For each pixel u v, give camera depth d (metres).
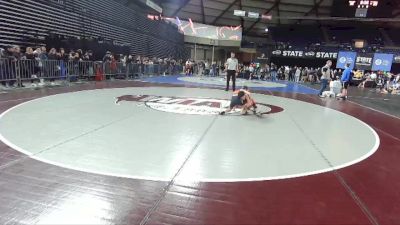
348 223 3.12
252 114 9.17
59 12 16.66
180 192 3.61
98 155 4.70
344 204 3.53
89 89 12.91
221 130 6.79
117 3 23.67
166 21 35.72
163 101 10.68
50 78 13.41
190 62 33.31
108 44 19.09
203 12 42.75
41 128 6.11
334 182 4.16
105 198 3.37
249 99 8.92
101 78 17.17
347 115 10.17
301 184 4.02
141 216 3.06
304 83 30.80
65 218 2.95
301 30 47.62
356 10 28.39
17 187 3.51
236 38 44.34
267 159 4.96
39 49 13.01
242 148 5.49
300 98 14.83
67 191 3.48
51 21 16.05
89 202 3.27
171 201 3.39
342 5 31.89
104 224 2.88
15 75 11.57
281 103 12.34
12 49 11.69
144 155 4.82
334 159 5.16
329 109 11.39
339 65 33.97
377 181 4.29
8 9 13.15
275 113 9.62
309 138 6.54
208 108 9.73
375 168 4.83
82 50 16.78
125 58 19.88
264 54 41.62
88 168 4.17
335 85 16.17
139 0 27.44
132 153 4.88
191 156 4.89
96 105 9.09
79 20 18.58
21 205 3.14
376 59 32.50
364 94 20.67
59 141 5.30
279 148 5.62
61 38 15.60
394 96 20.78
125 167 4.28
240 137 6.27
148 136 5.95
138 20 27.91
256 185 3.91
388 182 4.28
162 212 3.15
